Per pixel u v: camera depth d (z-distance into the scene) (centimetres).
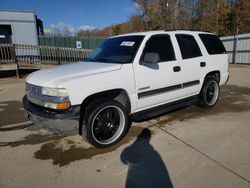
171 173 292
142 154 342
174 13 3164
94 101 350
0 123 494
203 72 509
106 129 369
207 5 3170
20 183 280
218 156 330
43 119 331
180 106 480
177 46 457
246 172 290
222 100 642
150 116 428
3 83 1032
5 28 1504
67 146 376
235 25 3114
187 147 358
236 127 434
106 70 360
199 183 271
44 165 320
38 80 353
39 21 1862
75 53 1440
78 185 274
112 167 310
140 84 391
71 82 324
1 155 350
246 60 1866
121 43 436
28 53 1380
